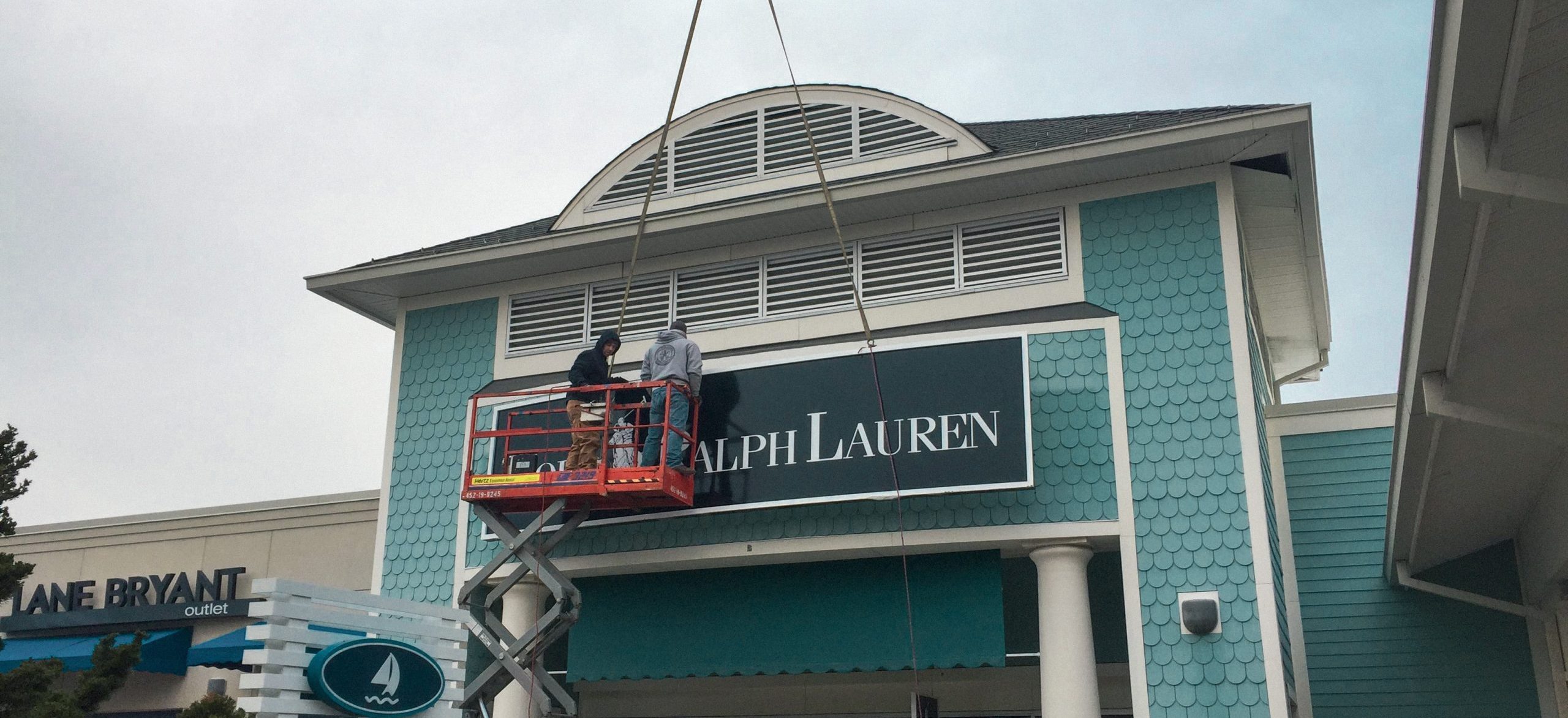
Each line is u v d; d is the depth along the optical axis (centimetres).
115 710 1959
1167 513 1374
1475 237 752
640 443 1545
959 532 1423
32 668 1219
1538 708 1445
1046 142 1537
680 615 1557
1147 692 1327
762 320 1605
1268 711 1282
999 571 1430
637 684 1861
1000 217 1538
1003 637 1404
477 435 1491
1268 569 1323
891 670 1482
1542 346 920
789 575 1527
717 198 1705
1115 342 1445
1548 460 1190
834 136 1681
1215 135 1391
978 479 1383
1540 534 1337
